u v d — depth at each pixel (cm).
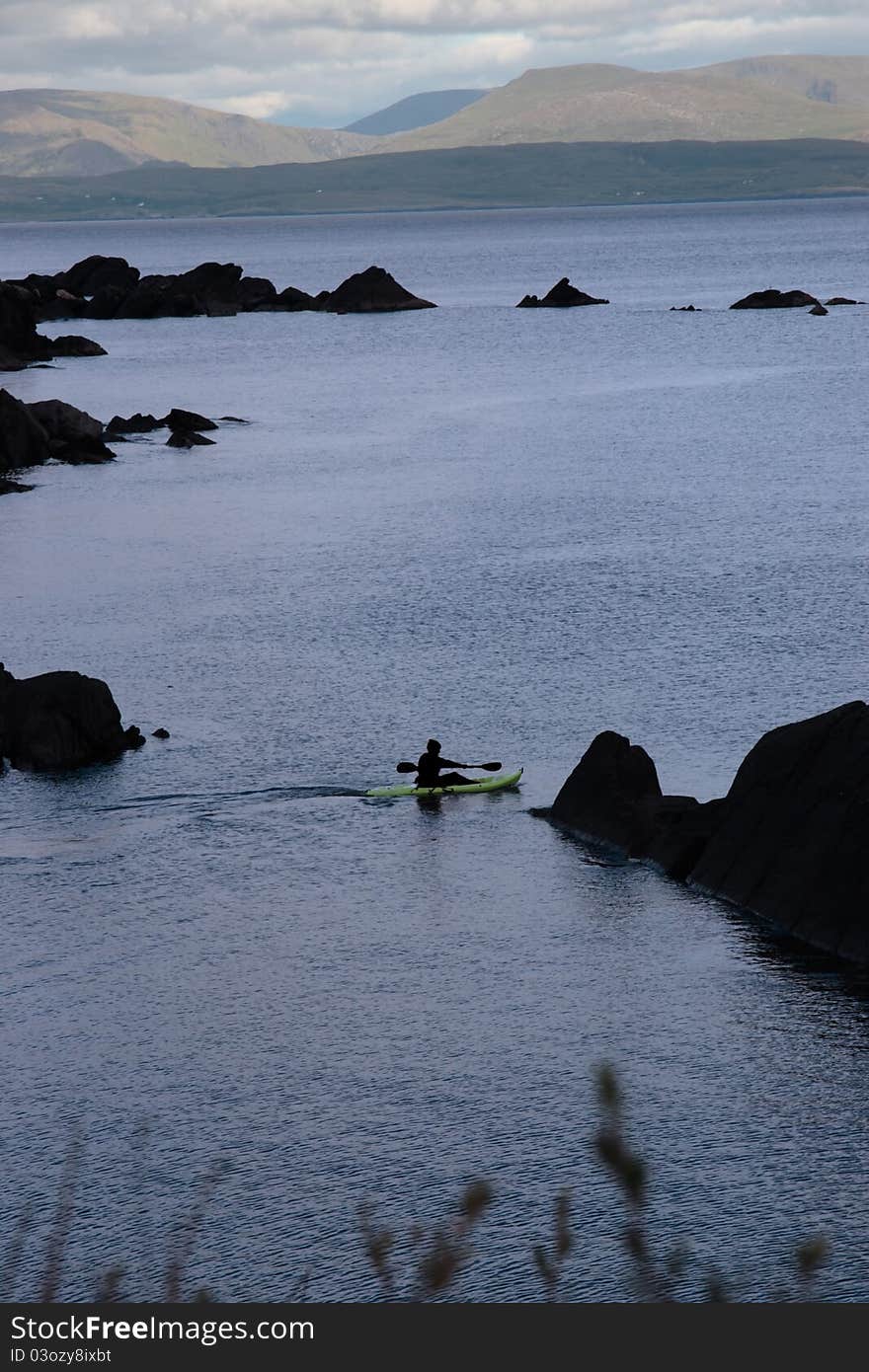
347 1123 2856
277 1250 2517
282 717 5197
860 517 8356
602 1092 894
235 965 3491
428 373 16788
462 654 5875
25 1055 3139
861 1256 2442
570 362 17500
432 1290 1019
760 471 10056
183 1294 2414
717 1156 2714
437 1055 3080
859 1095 2892
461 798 4469
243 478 10275
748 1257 2452
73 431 11481
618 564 7394
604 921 3684
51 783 4659
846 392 14125
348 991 3359
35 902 3838
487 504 9138
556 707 5184
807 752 3853
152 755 4869
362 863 4053
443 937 3609
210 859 4091
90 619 6612
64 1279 2461
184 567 7606
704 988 3334
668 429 12162
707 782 4447
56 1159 2791
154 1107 2936
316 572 7400
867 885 3484
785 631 6006
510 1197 2622
